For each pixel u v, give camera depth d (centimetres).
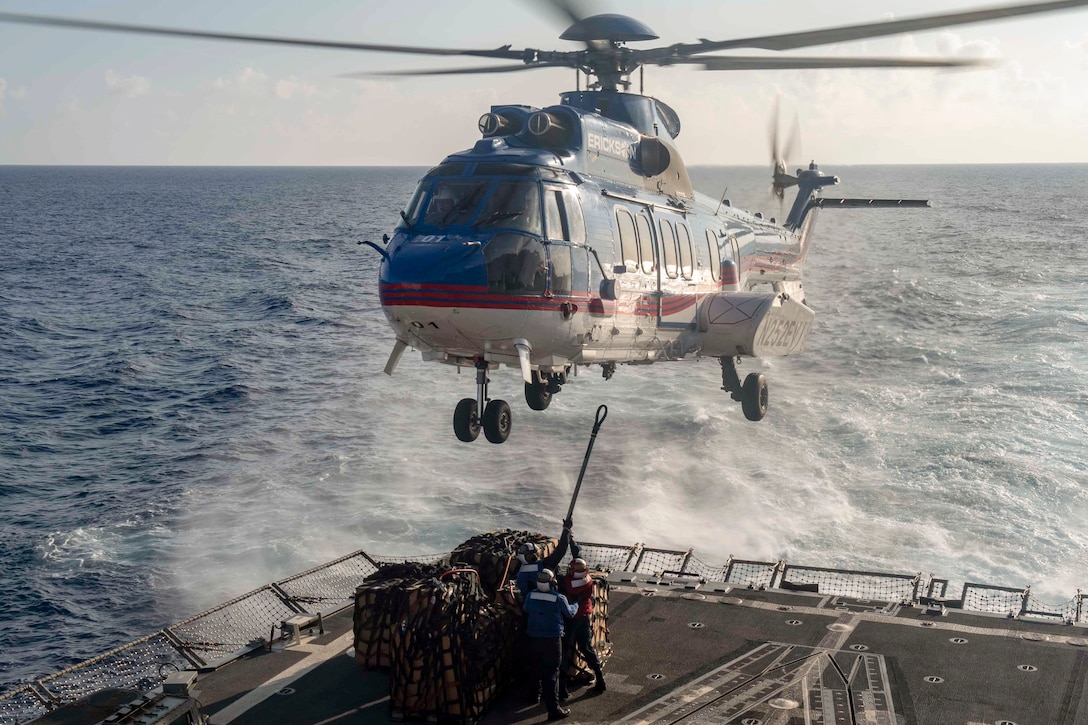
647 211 1667
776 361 4744
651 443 3431
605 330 1530
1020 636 1229
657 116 1786
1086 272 7588
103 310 6569
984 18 1091
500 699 1073
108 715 896
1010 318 5559
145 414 3997
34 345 5372
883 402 3906
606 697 1077
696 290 1805
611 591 1411
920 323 5616
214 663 1180
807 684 1097
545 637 1027
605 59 1686
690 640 1233
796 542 2580
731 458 3250
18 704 1628
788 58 1467
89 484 3184
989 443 3303
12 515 2919
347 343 5366
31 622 2300
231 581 2470
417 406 4009
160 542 2705
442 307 1352
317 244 10800
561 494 2967
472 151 1477
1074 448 3244
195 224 13962
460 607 1036
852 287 7012
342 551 2614
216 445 3550
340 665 1170
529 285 1372
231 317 6250
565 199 1446
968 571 2386
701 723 1013
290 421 3834
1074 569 2383
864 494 2905
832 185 2597
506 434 1534
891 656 1170
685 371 4531
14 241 11388
